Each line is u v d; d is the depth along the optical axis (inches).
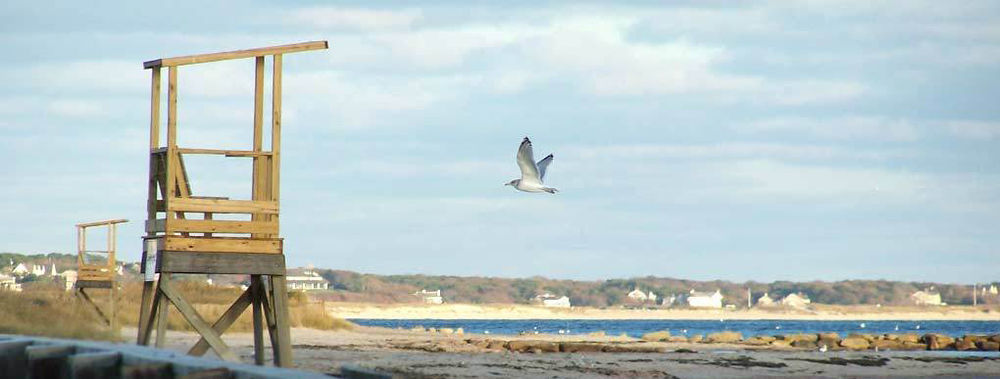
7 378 526.6
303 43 797.9
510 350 1405.0
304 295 2046.0
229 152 781.3
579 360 1135.0
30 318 1163.3
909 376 1104.8
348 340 1505.9
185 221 768.9
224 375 392.5
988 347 1804.9
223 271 776.3
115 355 459.2
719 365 1145.4
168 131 765.3
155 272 789.2
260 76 792.9
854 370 1149.7
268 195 788.6
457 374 935.7
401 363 1037.8
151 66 778.2
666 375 1013.8
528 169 1034.1
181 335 1318.9
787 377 1048.8
